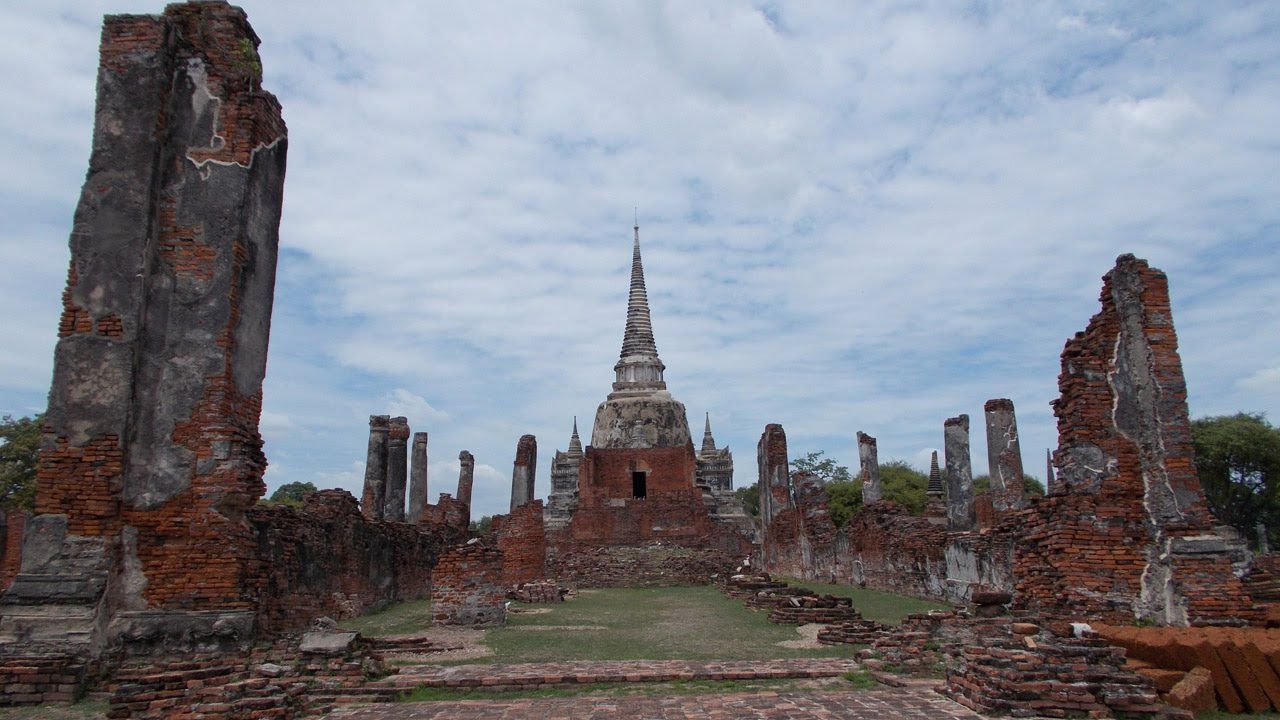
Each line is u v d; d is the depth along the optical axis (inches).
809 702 437.7
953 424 1189.7
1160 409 593.6
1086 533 595.5
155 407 565.0
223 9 622.5
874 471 1455.5
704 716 413.1
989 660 422.0
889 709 419.8
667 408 2372.0
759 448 1854.1
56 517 531.5
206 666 498.0
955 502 1166.3
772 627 757.3
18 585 514.0
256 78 625.0
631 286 2632.9
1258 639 440.1
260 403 615.8
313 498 827.4
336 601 823.1
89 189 576.7
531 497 1571.1
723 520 2153.1
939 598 952.3
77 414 548.1
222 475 561.9
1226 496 1956.2
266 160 633.6
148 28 600.1
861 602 962.7
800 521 1502.2
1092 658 419.8
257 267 618.5
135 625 530.0
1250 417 2030.0
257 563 589.6
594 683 494.0
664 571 1525.6
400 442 1314.0
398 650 617.0
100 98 589.3
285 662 502.6
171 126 601.9
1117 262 625.3
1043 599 609.3
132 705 446.6
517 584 1187.9
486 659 580.4
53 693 475.8
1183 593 556.7
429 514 1401.3
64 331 558.3
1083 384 619.2
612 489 2206.0
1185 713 395.2
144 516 550.0
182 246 587.2
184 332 576.4
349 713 433.7
